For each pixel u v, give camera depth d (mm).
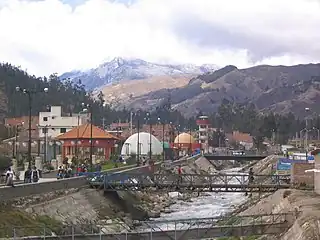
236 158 192875
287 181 83938
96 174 81625
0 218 49156
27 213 55344
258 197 82250
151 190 79562
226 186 77688
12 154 111938
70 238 44062
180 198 109000
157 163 129250
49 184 65062
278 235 49656
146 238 46594
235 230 49125
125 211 81312
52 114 171125
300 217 49469
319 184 68875
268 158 176125
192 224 51031
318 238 42531
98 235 45156
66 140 136000
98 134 137250
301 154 152000
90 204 73188
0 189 53125
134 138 168625
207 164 190250
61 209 64188
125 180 81812
